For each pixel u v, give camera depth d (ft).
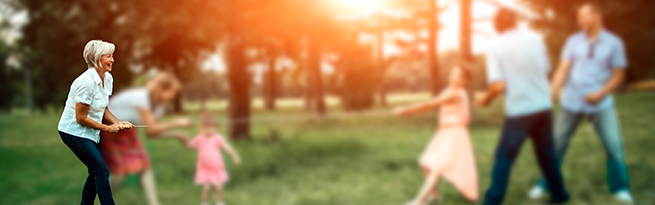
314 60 53.83
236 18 28.66
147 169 12.82
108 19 28.89
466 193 11.80
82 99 7.13
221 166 13.97
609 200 11.97
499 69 11.23
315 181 16.85
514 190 13.69
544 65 11.03
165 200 14.73
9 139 34.09
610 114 11.77
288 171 19.13
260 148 26.63
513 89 11.05
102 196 7.38
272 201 14.15
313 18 29.84
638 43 48.06
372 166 19.48
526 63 10.82
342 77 60.70
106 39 29.07
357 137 31.01
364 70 59.52
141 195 15.19
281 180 17.34
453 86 12.34
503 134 11.21
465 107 12.17
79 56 30.55
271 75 86.43
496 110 44.27
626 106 38.27
